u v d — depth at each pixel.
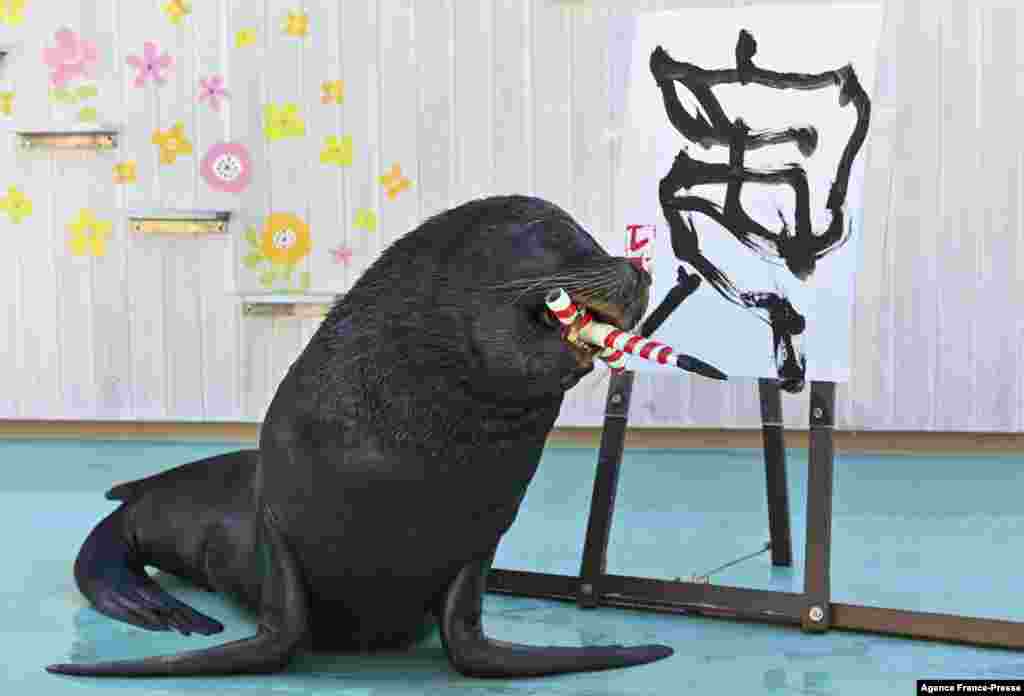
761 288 3.99
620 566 4.50
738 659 3.43
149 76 7.02
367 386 2.88
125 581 3.95
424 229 2.98
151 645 3.54
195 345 7.13
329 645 3.44
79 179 7.09
